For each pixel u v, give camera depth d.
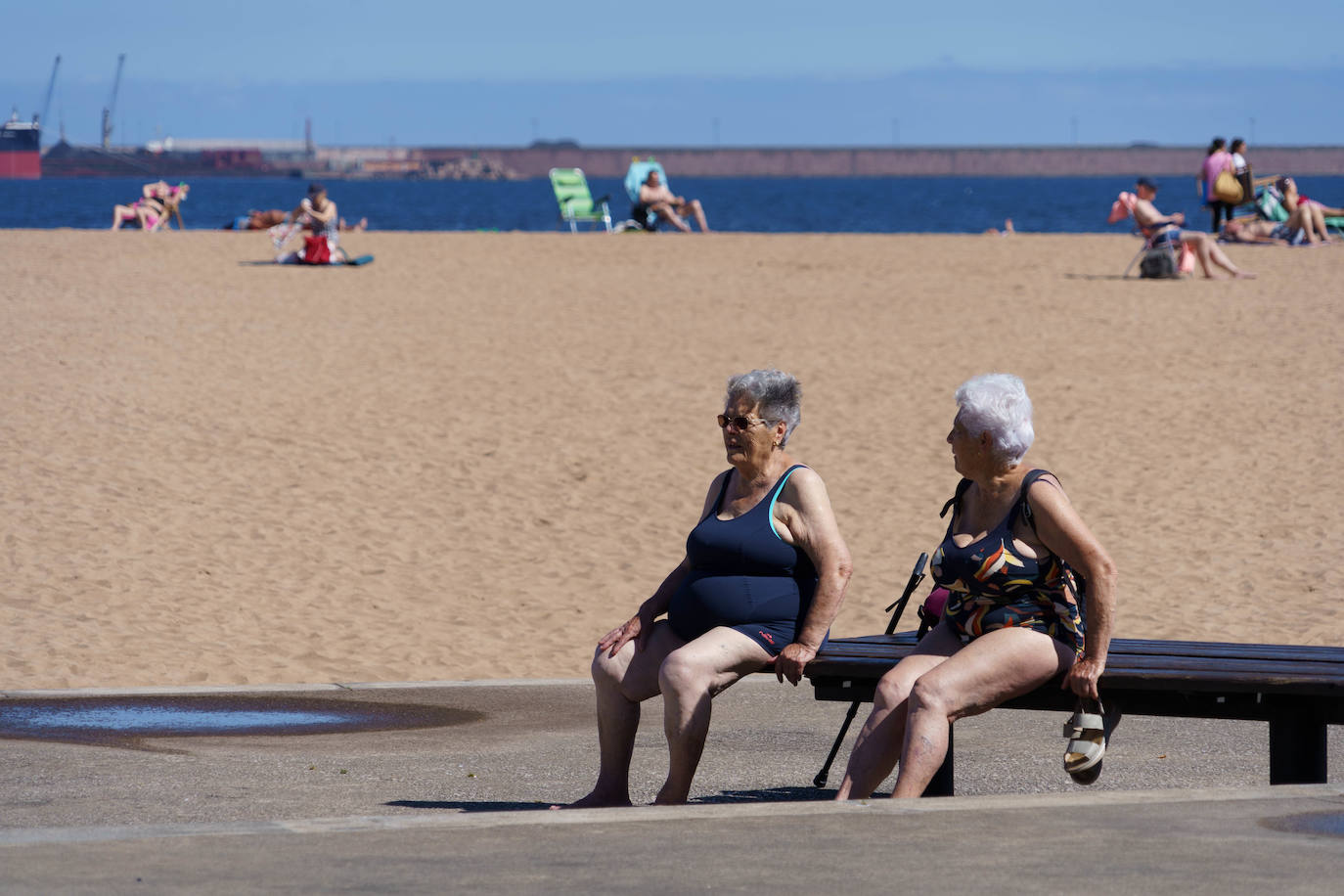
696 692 9.56
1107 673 9.26
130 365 30.31
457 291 42.34
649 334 35.69
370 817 8.18
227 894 6.64
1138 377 30.84
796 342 34.69
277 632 16.31
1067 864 7.05
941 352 33.50
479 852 7.34
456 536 20.70
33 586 17.48
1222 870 6.96
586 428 26.73
